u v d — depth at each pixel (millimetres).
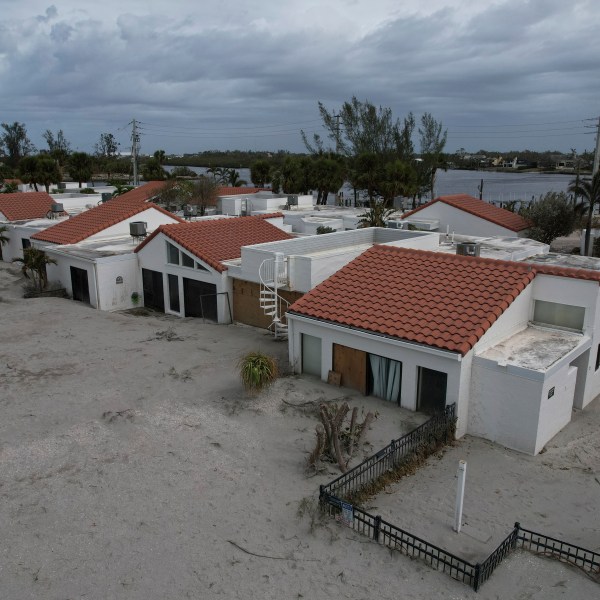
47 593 9961
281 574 10484
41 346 21953
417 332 16219
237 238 28906
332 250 26344
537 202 44500
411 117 71375
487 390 15539
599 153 53031
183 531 11555
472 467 14398
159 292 28688
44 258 30672
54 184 67250
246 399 17156
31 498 12500
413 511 12555
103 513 12047
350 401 17250
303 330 18797
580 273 17297
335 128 74062
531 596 10109
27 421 15875
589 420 17266
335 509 11914
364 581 10352
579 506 12992
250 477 13398
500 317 16672
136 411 16438
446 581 10406
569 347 16453
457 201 40594
